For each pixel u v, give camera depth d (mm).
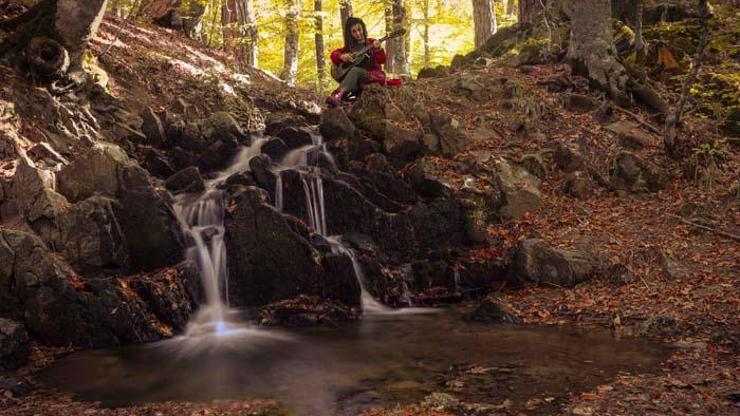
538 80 11727
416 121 10141
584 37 11625
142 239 7395
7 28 9508
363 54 10641
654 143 10250
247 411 4402
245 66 14836
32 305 6223
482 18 18688
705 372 4684
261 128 11750
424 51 29281
